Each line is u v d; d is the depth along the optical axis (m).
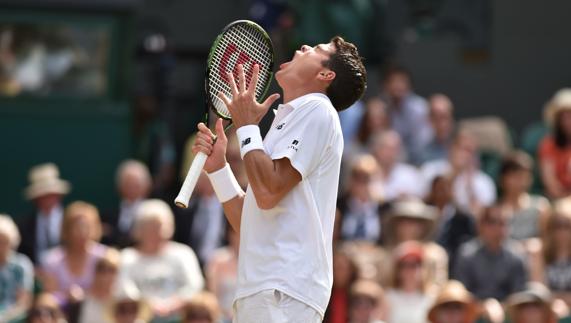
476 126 41.97
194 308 28.50
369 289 29.47
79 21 39.31
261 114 16.48
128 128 39.72
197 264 32.22
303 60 16.97
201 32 43.59
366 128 39.12
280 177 16.11
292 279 16.17
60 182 38.09
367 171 34.38
